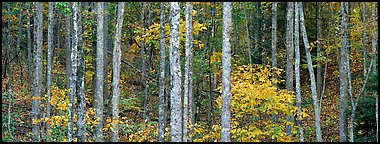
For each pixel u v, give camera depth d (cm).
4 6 2012
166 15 1728
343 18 1350
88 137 1375
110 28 2164
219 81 2011
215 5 1702
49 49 1371
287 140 1250
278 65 2130
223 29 1071
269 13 2147
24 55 2492
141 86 2092
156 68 1995
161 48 1338
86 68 1992
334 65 2358
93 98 1866
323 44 1989
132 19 2075
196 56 1647
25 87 2055
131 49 2339
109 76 2162
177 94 1058
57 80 1891
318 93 2106
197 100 1762
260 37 2139
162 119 1297
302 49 2206
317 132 1290
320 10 2236
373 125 1391
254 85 1208
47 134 1305
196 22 1456
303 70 2384
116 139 1217
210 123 1638
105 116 1756
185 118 1202
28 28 1930
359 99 1422
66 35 1560
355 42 2016
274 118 1367
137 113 1902
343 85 1338
